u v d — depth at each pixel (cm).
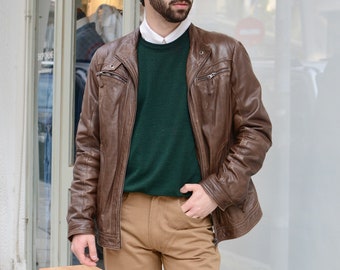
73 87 472
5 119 554
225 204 222
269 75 316
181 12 225
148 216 233
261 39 320
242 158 221
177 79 231
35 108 522
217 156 228
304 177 302
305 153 302
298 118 305
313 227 299
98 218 245
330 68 291
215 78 228
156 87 233
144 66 235
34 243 526
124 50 240
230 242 333
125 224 238
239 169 221
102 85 243
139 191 232
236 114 229
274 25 313
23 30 521
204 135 228
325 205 295
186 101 229
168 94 231
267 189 316
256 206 238
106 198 240
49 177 504
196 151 229
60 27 473
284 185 310
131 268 239
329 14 291
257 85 232
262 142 225
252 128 226
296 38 305
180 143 229
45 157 511
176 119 229
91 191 248
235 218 230
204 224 233
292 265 307
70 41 468
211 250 234
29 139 523
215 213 232
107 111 240
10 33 541
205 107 228
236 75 228
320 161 296
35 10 518
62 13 471
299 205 304
